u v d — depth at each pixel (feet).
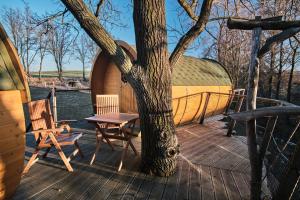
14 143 11.30
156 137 14.07
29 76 133.49
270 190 13.00
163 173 14.37
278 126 35.40
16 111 11.44
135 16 13.35
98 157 17.33
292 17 27.73
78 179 13.89
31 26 20.67
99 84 29.73
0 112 10.46
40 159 16.65
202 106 30.81
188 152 19.25
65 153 18.01
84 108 53.01
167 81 13.78
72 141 15.25
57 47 91.56
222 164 16.87
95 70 28.91
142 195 12.33
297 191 11.22
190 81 28.73
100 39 12.73
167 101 13.92
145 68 13.42
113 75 28.50
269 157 17.89
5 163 10.87
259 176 10.58
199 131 26.84
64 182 13.50
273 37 12.07
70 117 41.42
